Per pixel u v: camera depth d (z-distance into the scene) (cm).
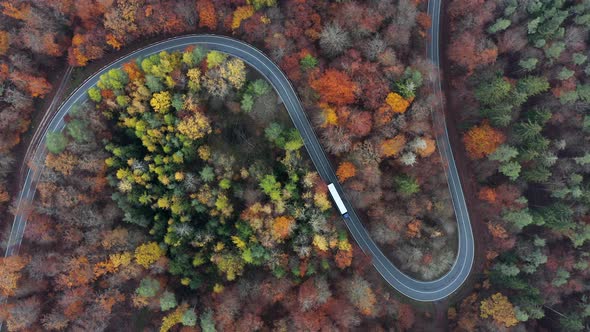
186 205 7719
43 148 8394
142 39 8506
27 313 7306
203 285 8100
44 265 7544
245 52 8631
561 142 8525
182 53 8150
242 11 7881
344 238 8238
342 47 7838
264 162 8156
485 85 8462
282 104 8675
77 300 7575
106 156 7700
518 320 8606
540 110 8619
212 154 7938
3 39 7562
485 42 8669
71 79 8488
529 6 8425
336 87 7600
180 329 7812
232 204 7875
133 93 7431
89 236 7638
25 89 8012
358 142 8100
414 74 7762
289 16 7862
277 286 7906
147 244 7744
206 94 7750
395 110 7756
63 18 7750
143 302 7675
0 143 7869
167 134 7619
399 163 8312
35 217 7700
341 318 7962
